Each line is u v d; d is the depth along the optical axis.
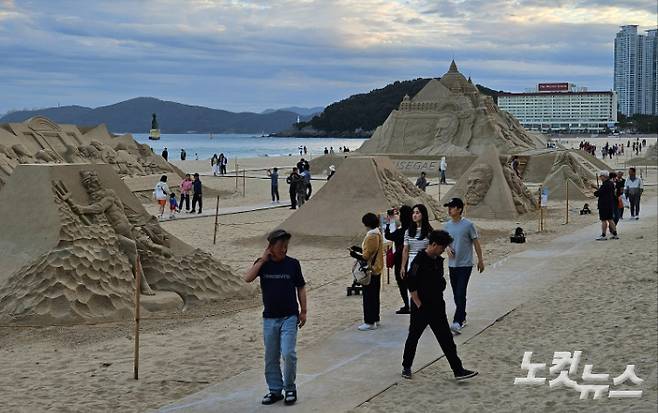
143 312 10.52
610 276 12.66
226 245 18.33
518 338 9.09
